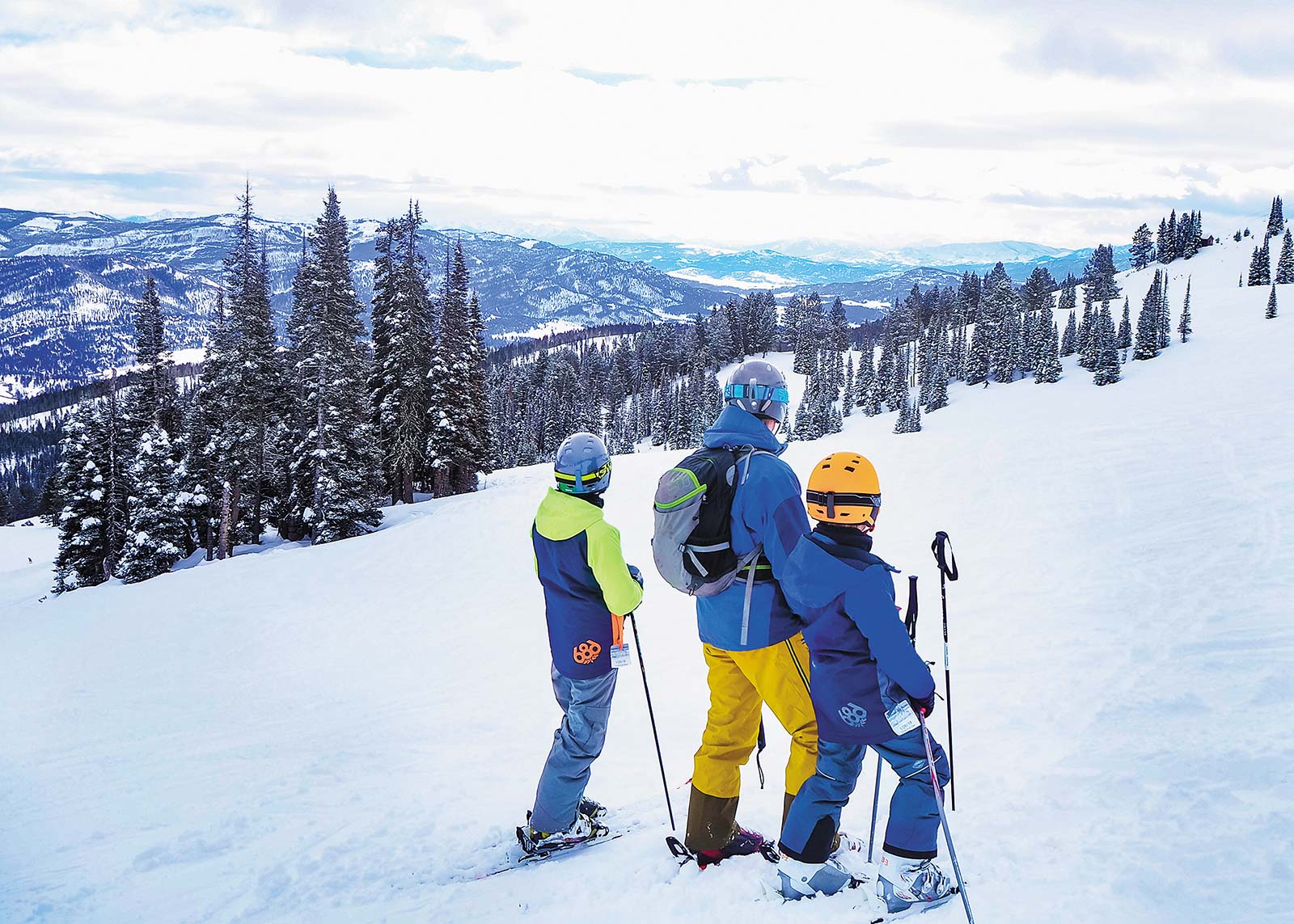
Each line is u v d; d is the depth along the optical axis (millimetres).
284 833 4867
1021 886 2943
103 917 3797
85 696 9898
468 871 4039
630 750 6176
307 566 17094
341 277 35469
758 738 3684
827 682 3041
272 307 38562
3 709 9516
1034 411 94812
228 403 35625
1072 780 3889
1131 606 7320
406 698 8781
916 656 2873
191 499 36969
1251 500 10695
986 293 162500
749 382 3316
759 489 3166
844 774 3121
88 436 40531
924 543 11672
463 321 42656
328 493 34219
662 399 133875
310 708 8711
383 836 4652
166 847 4723
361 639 11812
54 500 67625
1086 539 10398
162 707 9148
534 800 5250
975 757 4535
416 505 39281
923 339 162125
